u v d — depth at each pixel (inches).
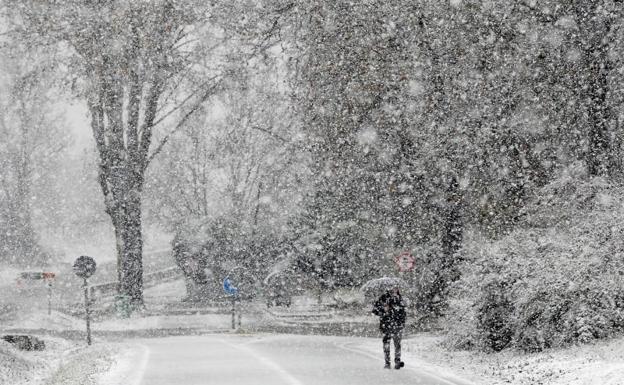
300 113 1576.0
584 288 879.7
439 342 1167.6
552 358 821.2
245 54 1605.6
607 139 1348.4
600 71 1347.2
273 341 1326.3
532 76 1393.9
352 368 881.5
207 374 827.4
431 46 1472.7
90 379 813.9
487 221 1477.6
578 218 1052.5
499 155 1414.9
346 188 1782.7
